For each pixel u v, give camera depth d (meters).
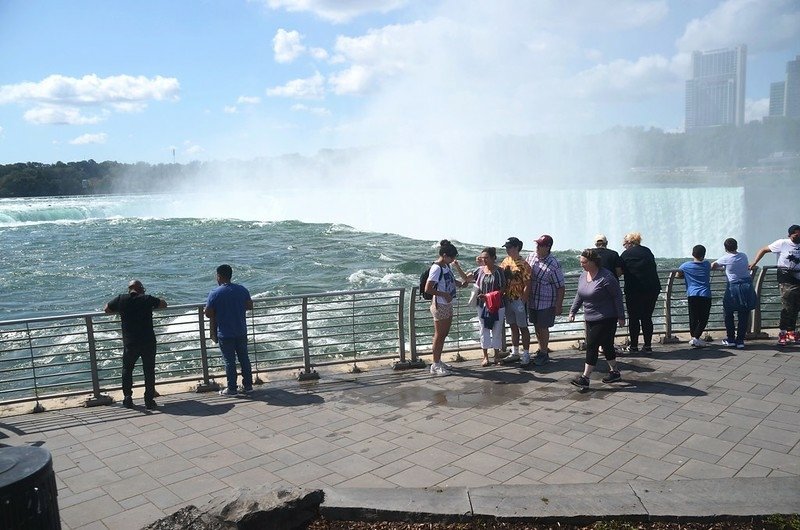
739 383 7.21
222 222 50.84
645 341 8.73
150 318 7.16
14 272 31.25
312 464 5.32
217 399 7.39
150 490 4.96
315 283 26.27
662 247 35.25
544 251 8.23
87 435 6.30
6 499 2.97
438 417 6.41
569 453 5.34
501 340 8.51
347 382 7.88
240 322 7.49
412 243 37.69
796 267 8.67
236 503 4.08
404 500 4.38
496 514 4.18
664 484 4.53
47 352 14.49
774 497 4.30
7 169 124.81
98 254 36.91
